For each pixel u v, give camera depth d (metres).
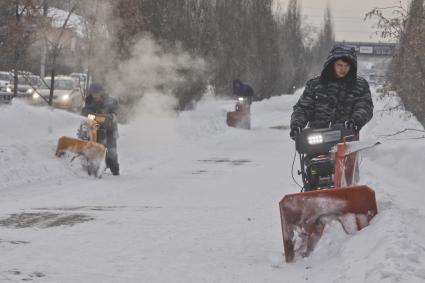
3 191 21.02
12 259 12.05
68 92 57.06
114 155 25.75
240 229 15.16
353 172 12.96
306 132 12.62
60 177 24.19
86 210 17.61
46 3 40.22
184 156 33.12
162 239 14.01
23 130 30.44
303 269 11.04
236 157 33.41
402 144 26.19
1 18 39.00
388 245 9.90
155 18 45.28
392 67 28.25
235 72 71.62
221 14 66.00
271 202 19.25
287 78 97.88
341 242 11.14
